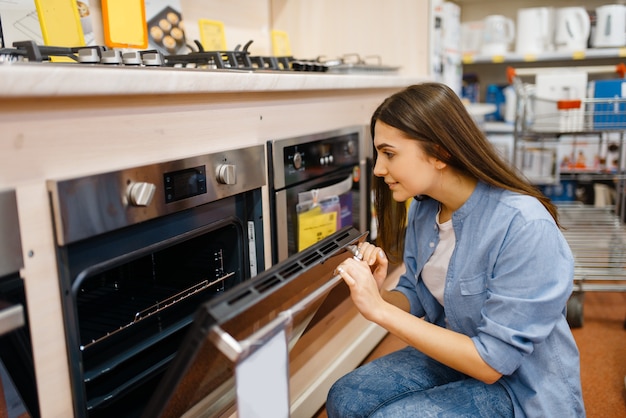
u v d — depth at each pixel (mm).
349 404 1385
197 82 1201
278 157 1580
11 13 1536
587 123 3141
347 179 2010
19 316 903
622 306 2938
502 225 1218
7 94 837
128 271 1628
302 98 1703
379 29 2775
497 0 4023
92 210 1027
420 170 1232
